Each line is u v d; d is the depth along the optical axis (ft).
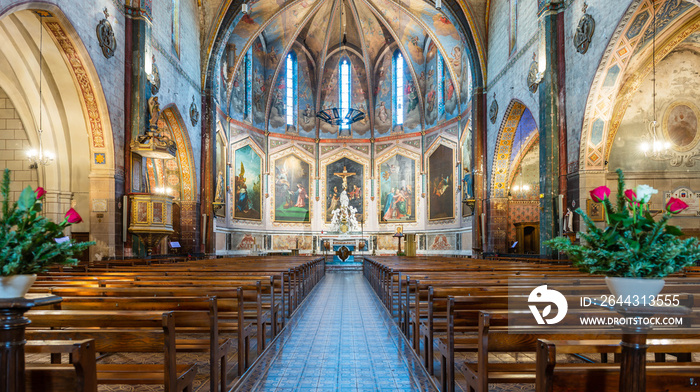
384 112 106.63
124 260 42.70
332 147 107.86
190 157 68.28
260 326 21.48
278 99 103.60
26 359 21.35
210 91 74.08
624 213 9.24
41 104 43.96
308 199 105.81
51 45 39.86
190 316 15.03
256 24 85.40
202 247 71.72
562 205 47.62
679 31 42.47
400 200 103.35
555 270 30.22
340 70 108.06
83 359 8.76
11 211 9.28
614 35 39.47
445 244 92.84
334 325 29.22
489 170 72.59
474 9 74.23
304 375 18.71
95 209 44.91
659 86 50.42
